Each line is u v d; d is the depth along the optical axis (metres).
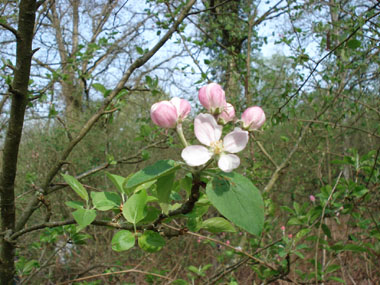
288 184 5.73
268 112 4.77
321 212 2.25
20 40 1.41
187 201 1.09
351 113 3.60
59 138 5.51
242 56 4.36
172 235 1.24
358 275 3.31
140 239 1.12
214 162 1.04
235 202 0.89
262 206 0.89
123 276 4.02
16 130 1.49
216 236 4.64
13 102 1.46
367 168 2.39
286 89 3.50
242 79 4.53
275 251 2.67
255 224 0.86
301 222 2.29
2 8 2.79
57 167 1.87
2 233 1.58
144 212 1.19
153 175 0.95
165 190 1.02
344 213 2.27
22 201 4.03
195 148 0.96
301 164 5.16
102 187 5.29
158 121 1.12
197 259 4.60
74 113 5.83
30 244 3.92
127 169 5.90
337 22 3.29
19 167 5.02
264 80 5.20
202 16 5.33
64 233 2.69
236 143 0.96
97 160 5.81
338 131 5.19
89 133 5.52
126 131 6.27
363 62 3.41
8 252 1.59
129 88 2.30
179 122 1.14
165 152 5.92
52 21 5.34
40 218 4.73
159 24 3.53
